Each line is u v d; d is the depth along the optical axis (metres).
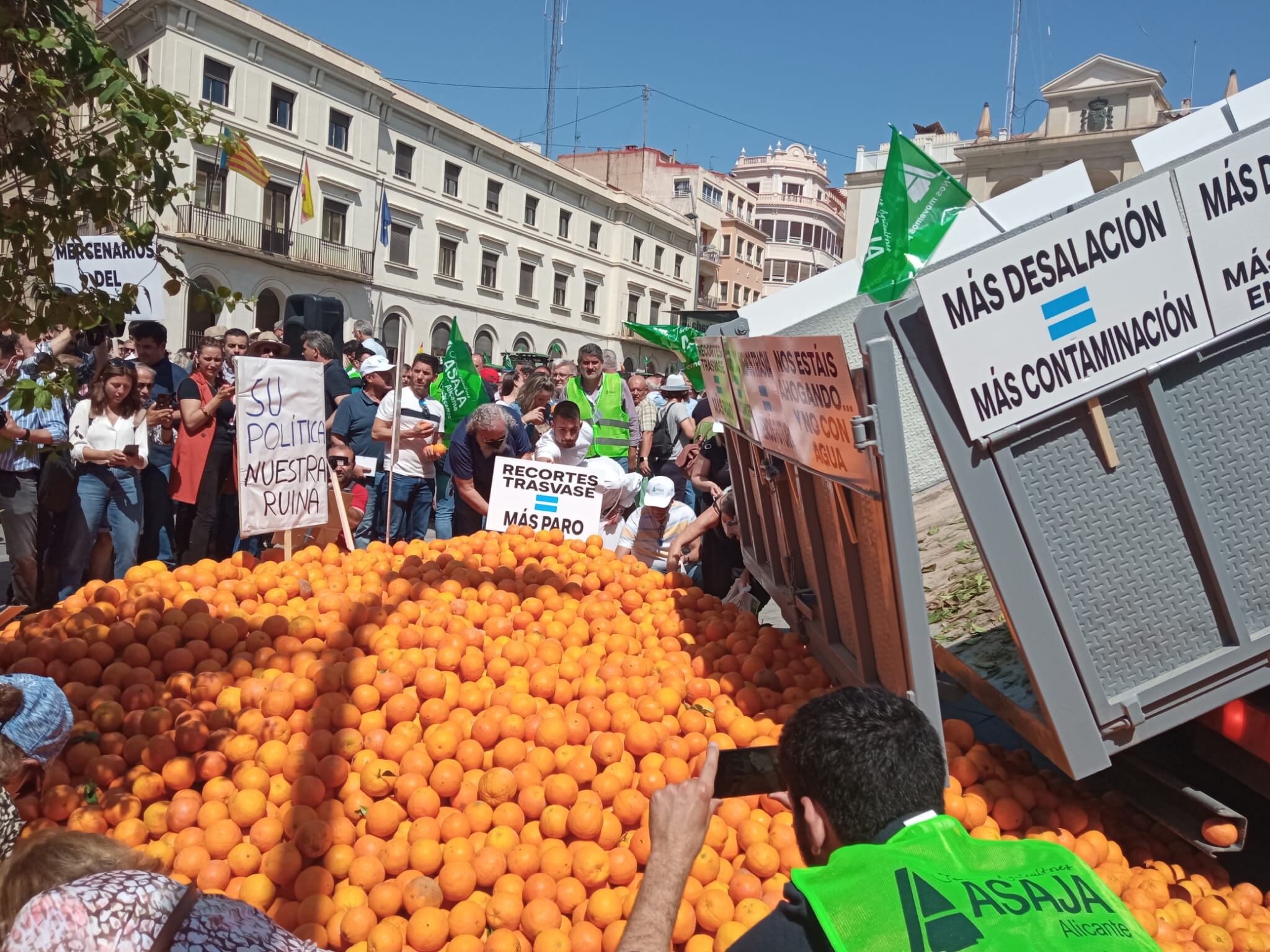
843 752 1.74
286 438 5.75
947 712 4.87
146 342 7.53
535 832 3.02
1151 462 2.79
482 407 7.18
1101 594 2.80
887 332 2.74
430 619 4.54
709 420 7.79
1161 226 2.71
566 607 4.96
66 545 6.79
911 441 6.26
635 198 57.09
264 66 33.94
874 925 1.53
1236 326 2.73
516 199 47.69
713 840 2.94
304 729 3.52
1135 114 40.88
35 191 3.53
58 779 3.21
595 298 55.75
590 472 6.84
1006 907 1.56
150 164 3.50
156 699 3.79
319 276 37.28
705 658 4.42
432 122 41.66
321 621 4.45
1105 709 2.79
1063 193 4.61
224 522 8.31
